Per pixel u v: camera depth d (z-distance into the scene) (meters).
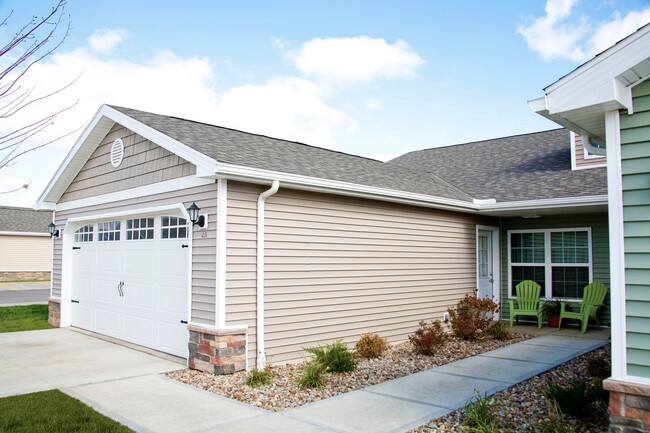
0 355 8.03
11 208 31.77
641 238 3.89
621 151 4.05
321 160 9.58
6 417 4.95
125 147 9.18
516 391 5.97
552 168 12.22
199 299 7.11
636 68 3.86
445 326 10.66
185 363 7.38
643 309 3.83
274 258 7.40
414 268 9.97
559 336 10.11
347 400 5.66
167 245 8.07
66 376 6.70
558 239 11.81
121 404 5.50
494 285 12.51
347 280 8.54
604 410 5.03
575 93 4.08
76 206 10.80
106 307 9.74
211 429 4.72
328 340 8.14
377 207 9.20
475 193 11.95
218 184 6.84
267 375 6.39
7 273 28.59
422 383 6.39
